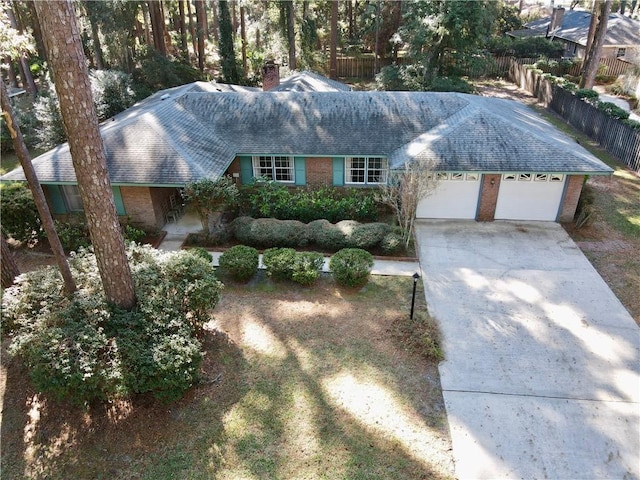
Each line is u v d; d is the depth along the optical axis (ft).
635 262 47.62
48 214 30.37
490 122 56.03
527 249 50.24
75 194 54.85
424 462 27.07
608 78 126.82
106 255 30.12
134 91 92.94
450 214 57.11
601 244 51.13
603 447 27.99
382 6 133.49
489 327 38.40
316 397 31.50
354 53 150.51
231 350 35.86
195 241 52.90
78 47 25.38
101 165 28.14
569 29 155.74
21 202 51.08
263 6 129.29
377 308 40.88
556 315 39.78
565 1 261.85
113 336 29.73
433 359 34.78
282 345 36.42
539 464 26.99
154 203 54.19
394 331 37.68
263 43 142.51
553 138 56.65
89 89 26.58
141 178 50.96
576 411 30.42
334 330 38.09
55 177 51.96
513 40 151.84
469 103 62.34
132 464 27.07
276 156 60.59
